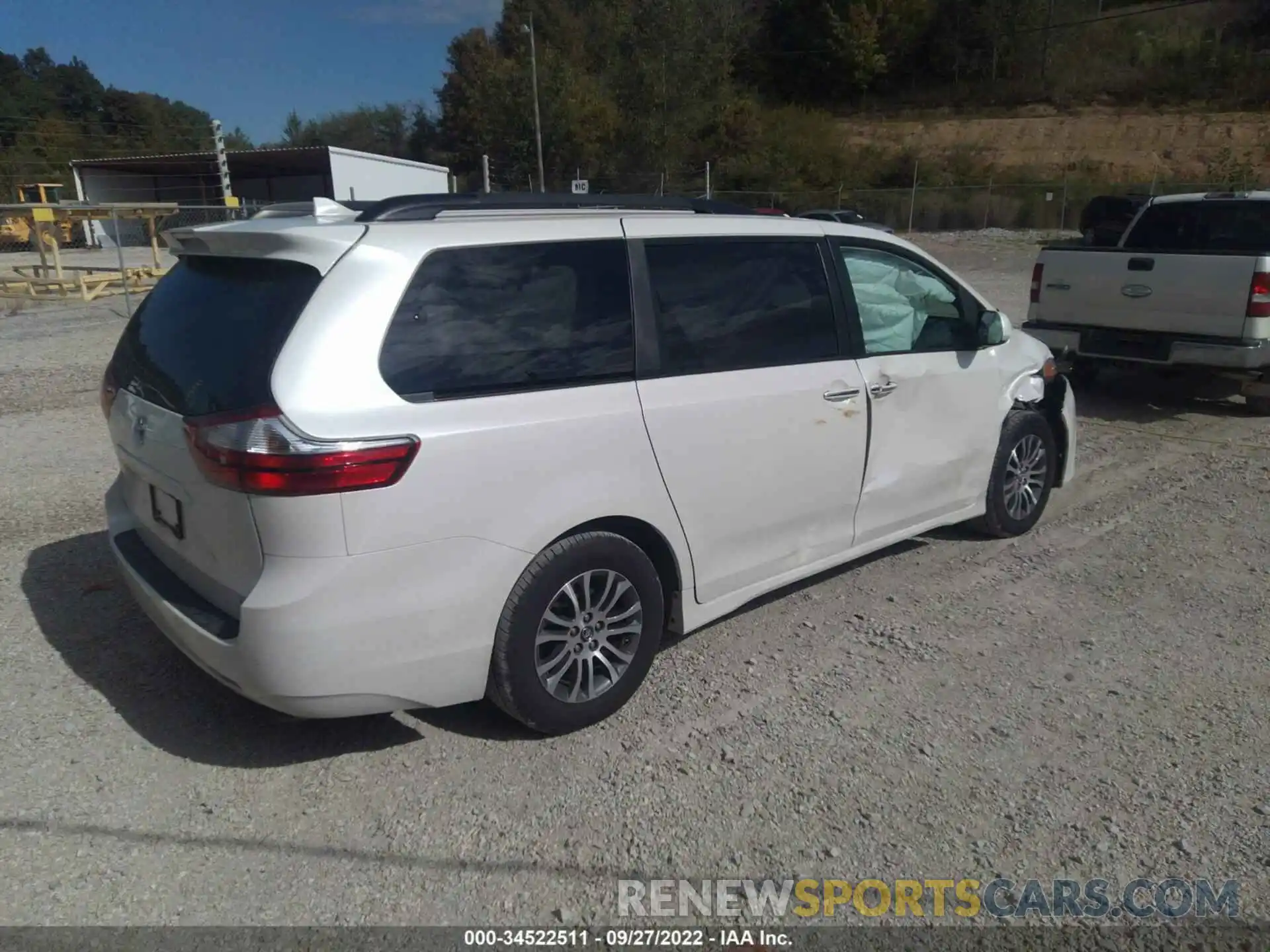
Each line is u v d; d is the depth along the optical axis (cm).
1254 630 447
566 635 349
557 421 333
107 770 335
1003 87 6488
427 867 291
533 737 358
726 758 345
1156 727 367
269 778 333
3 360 1168
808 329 421
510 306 332
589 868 292
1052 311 904
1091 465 720
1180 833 307
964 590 492
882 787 330
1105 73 6281
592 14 6088
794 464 412
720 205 425
